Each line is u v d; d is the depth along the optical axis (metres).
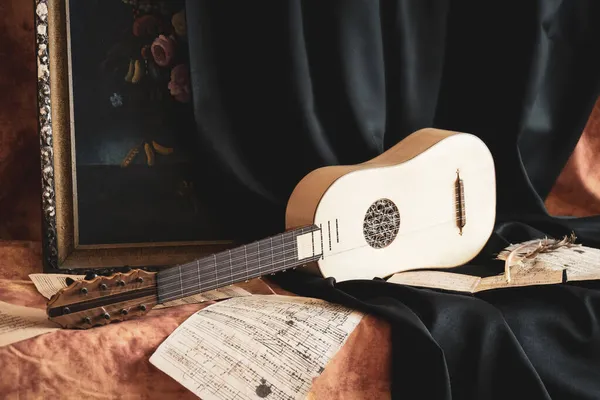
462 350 1.52
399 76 2.19
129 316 1.45
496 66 2.29
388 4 2.15
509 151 2.27
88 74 1.88
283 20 1.97
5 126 2.02
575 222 2.21
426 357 1.47
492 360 1.52
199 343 1.39
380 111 2.14
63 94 1.83
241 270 1.59
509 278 1.72
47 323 1.43
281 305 1.56
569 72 2.36
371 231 1.80
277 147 2.08
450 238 1.94
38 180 2.08
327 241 1.73
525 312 1.65
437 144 1.91
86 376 1.36
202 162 1.99
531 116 2.34
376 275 1.81
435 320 1.52
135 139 1.93
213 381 1.32
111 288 1.42
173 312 1.53
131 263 1.92
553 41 2.33
